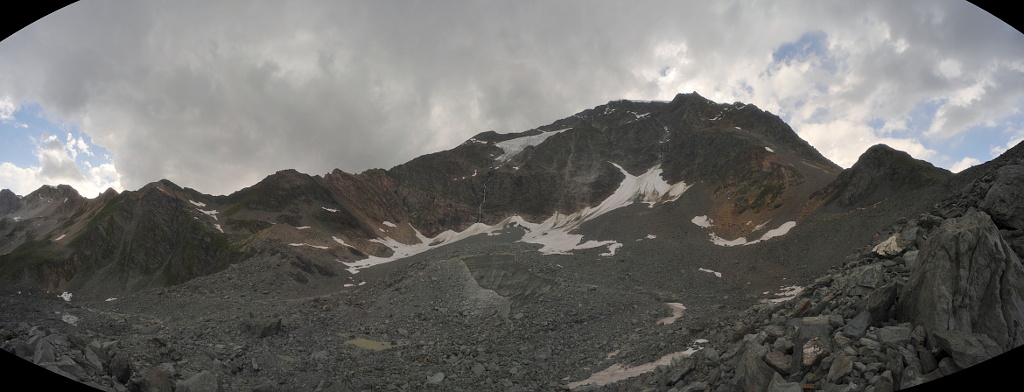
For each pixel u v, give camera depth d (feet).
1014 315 41.27
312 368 87.45
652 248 304.71
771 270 225.76
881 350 43.91
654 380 67.10
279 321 118.01
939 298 44.19
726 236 345.51
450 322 163.43
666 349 87.10
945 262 46.01
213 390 59.47
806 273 204.03
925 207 190.90
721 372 55.47
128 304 191.93
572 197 583.17
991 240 45.24
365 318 163.94
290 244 383.45
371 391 76.89
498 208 586.45
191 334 102.22
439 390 78.95
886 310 50.16
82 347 59.52
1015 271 43.70
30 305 88.74
